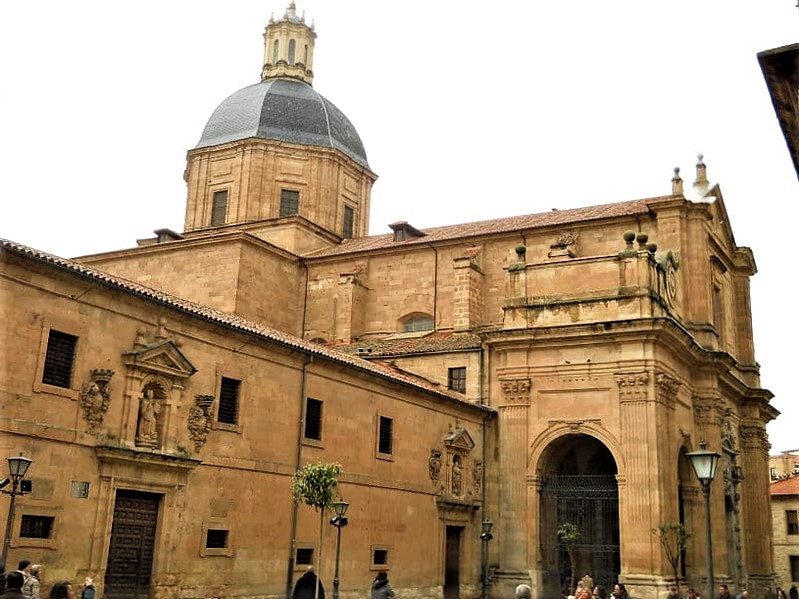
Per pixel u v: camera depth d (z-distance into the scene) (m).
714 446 47.78
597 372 44.16
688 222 50.09
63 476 25.27
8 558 23.42
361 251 56.03
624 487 42.19
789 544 78.69
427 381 47.53
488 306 52.75
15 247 24.11
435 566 41.53
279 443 33.44
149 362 28.11
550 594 44.34
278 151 61.19
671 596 33.31
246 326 33.41
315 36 69.31
